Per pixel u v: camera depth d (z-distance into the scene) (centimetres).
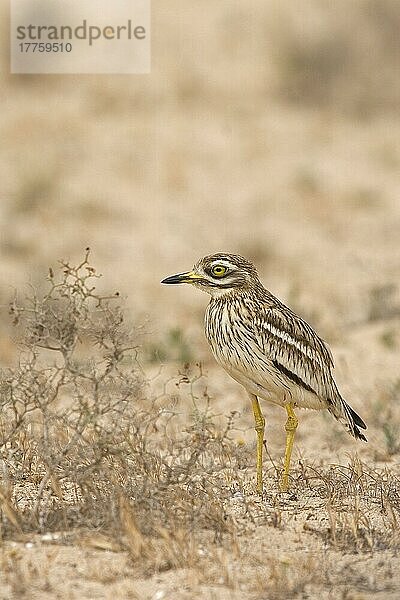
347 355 1449
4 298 1653
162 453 1030
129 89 3045
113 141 2744
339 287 1931
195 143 2764
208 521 838
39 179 2405
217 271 939
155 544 795
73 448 896
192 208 2392
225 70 3219
